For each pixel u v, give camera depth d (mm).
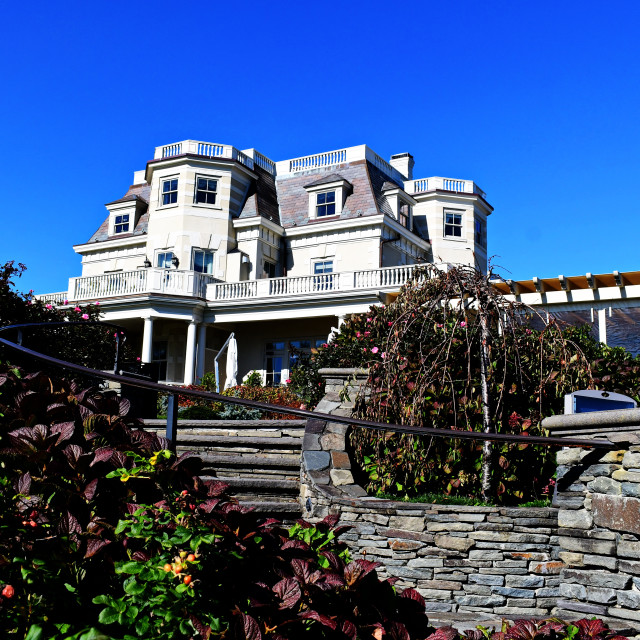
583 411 4555
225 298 26250
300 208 31391
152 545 2859
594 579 4016
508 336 6262
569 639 3598
